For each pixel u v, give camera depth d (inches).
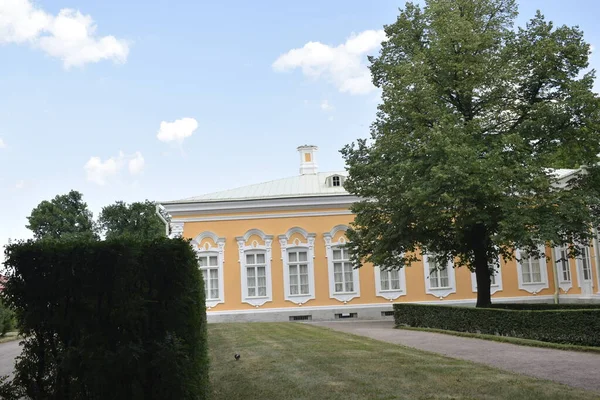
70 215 2356.1
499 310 746.8
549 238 768.9
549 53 856.9
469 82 882.1
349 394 390.6
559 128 872.3
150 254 318.3
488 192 783.1
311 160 1610.5
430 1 947.3
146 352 307.3
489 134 901.2
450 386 404.5
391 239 940.6
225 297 1363.2
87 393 300.2
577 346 587.2
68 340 306.3
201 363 339.6
